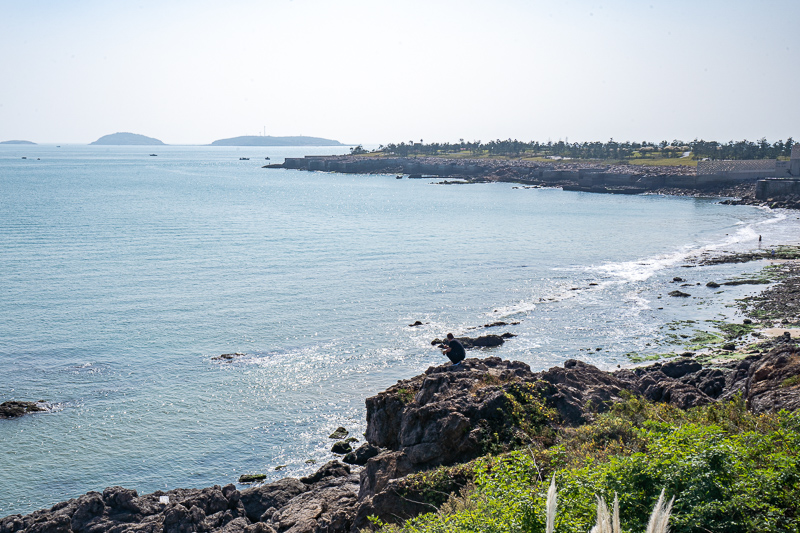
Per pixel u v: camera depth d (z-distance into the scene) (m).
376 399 22.59
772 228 94.62
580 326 46.19
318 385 35.88
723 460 10.98
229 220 105.81
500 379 22.78
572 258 72.44
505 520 10.99
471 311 50.25
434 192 168.62
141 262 67.88
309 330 45.31
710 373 29.16
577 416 20.45
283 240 84.69
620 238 87.00
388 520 16.09
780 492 10.42
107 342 42.16
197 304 51.34
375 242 83.50
